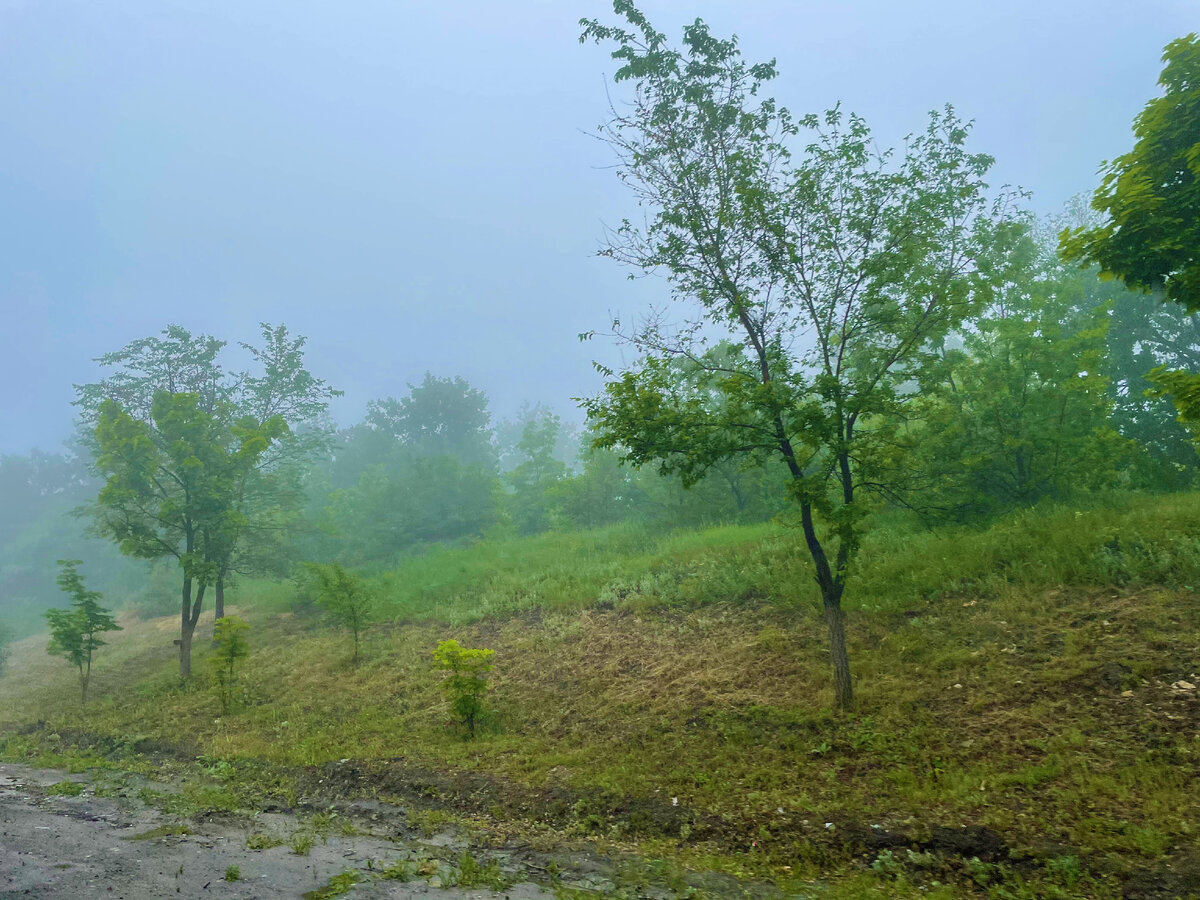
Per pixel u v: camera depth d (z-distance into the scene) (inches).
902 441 422.6
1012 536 523.2
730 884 254.5
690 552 754.2
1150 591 414.0
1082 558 465.4
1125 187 362.0
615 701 473.4
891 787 305.3
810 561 594.9
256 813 363.9
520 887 259.4
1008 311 636.1
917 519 629.9
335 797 387.9
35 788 414.0
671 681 484.4
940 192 399.5
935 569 513.7
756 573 616.7
